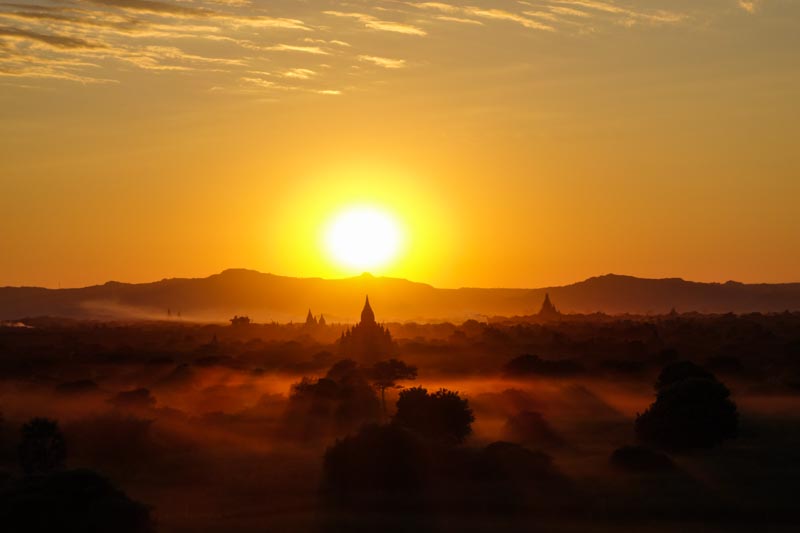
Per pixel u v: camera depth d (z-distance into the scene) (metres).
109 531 66.62
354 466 82.44
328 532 70.44
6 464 96.94
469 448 91.62
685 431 98.88
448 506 75.94
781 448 99.06
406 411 104.62
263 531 70.31
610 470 86.94
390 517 73.69
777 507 74.44
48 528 65.56
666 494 78.19
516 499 77.19
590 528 70.19
